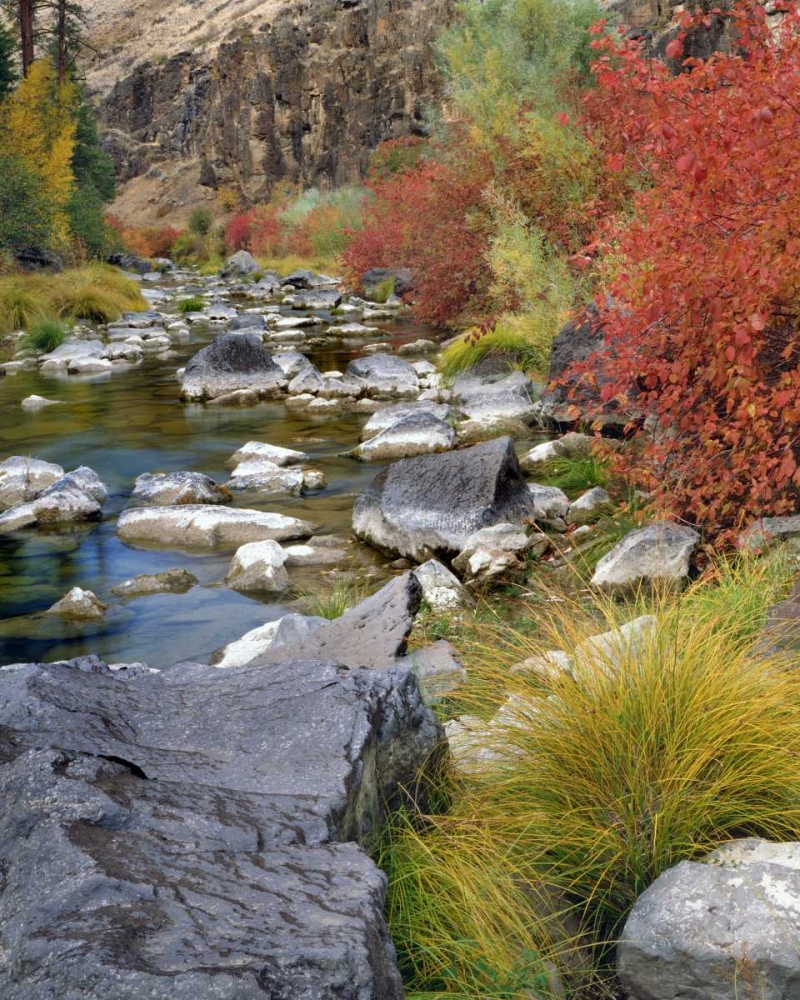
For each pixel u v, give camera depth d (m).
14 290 22.97
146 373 16.91
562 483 8.20
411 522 6.97
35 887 1.96
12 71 34.91
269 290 34.69
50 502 8.40
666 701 3.20
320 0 64.75
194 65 86.62
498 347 13.21
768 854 2.76
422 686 4.12
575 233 12.94
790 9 4.79
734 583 4.81
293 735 2.74
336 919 1.92
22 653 5.64
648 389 7.71
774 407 5.36
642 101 5.50
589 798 3.07
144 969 1.69
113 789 2.32
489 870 2.77
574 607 5.19
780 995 2.37
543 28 17.64
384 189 26.77
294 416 12.80
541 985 2.48
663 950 2.47
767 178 4.55
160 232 61.31
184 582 6.72
